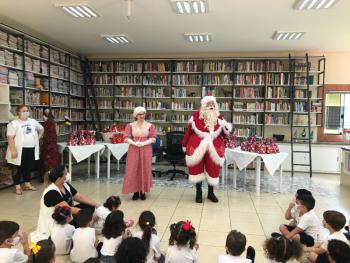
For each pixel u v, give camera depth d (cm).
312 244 274
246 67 752
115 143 604
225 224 365
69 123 682
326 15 478
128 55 812
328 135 751
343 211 428
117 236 236
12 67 524
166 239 318
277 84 743
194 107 793
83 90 818
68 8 466
